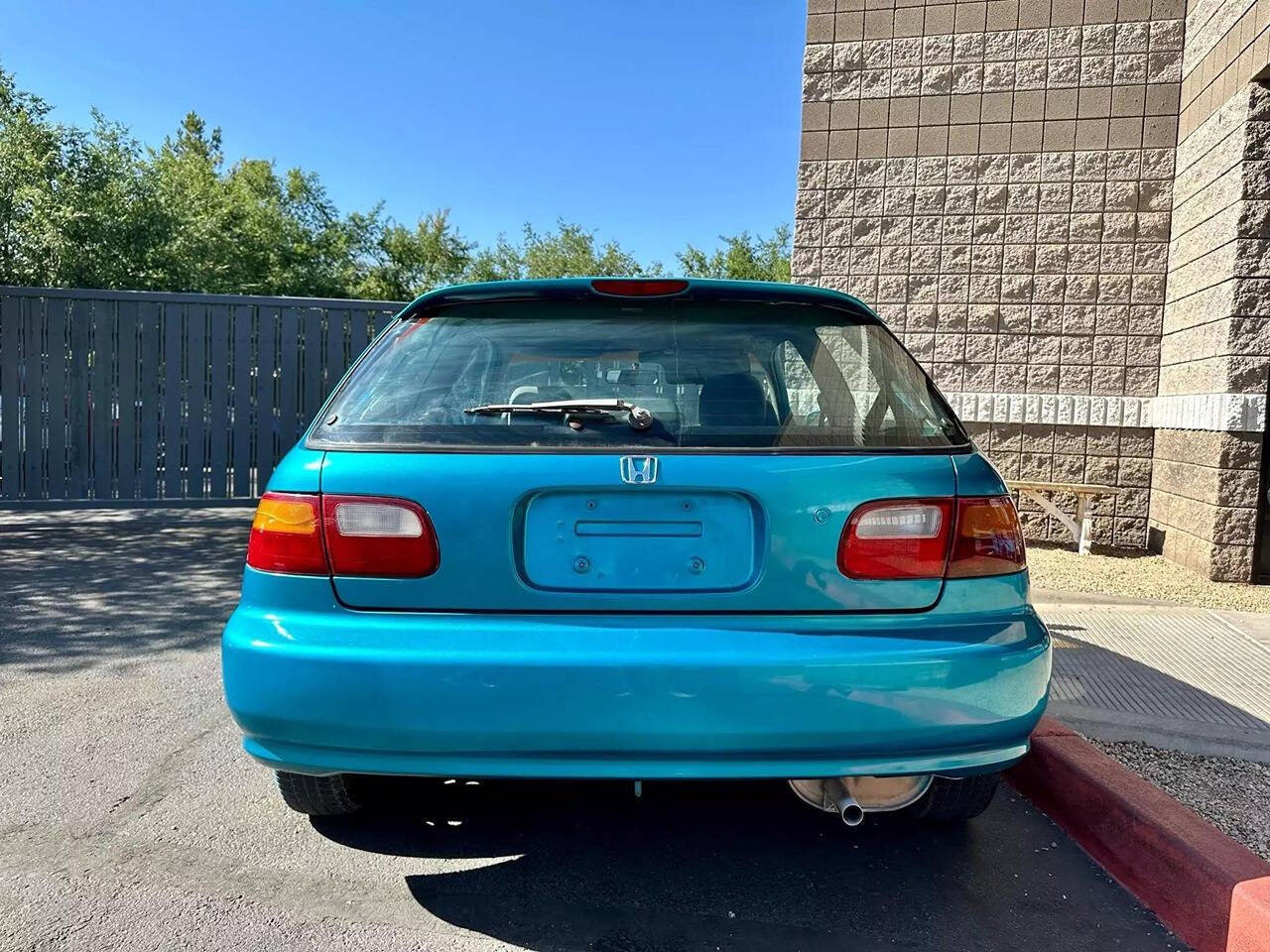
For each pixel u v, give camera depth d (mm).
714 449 2340
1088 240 8227
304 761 2289
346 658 2201
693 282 2629
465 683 2180
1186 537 7285
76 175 20875
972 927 2506
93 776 3355
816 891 2678
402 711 2191
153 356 9328
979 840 3016
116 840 2893
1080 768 3062
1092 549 8164
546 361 2539
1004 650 2307
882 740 2234
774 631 2252
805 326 2666
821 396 2520
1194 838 2557
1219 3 7023
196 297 9336
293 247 37406
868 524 2316
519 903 2574
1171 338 7863
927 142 8578
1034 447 8422
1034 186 8336
